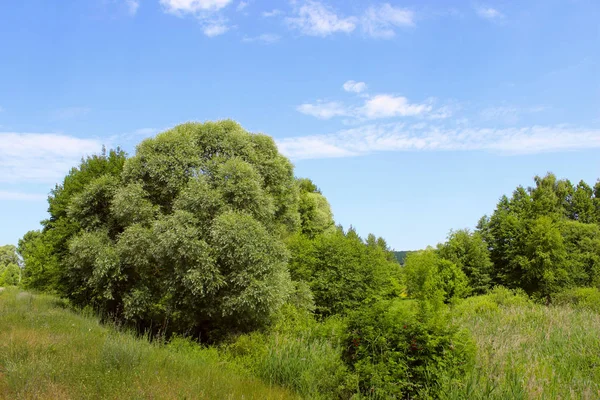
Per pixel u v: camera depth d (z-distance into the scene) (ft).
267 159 60.70
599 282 96.89
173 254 46.93
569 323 50.57
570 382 30.12
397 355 26.78
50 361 26.58
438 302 66.90
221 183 51.44
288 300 57.88
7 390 21.47
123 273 55.83
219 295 48.11
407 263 95.61
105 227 60.49
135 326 53.42
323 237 75.00
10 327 37.91
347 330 29.73
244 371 34.27
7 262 241.76
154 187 54.54
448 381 25.73
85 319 49.96
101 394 22.13
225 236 45.91
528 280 94.94
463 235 102.17
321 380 29.01
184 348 40.50
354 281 68.28
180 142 53.93
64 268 66.23
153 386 24.38
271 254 48.93
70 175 87.35
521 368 30.78
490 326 46.57
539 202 122.21
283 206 63.05
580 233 114.11
